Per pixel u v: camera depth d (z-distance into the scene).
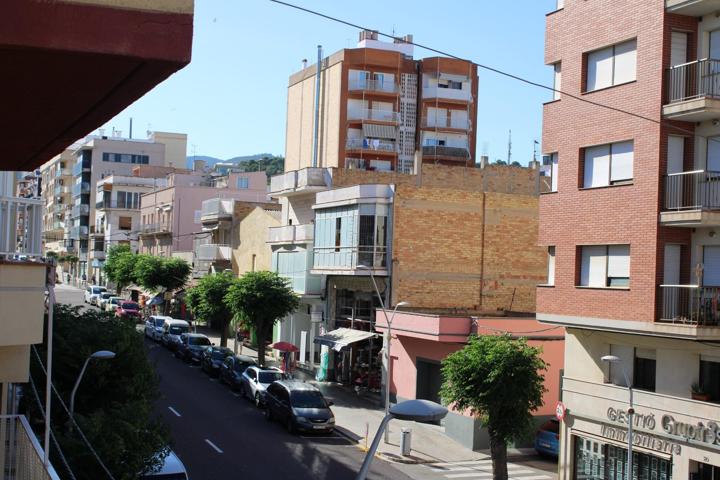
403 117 70.38
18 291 8.98
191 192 74.12
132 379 20.17
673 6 19.91
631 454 19.81
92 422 15.48
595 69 22.44
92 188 109.69
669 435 19.89
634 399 21.06
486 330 29.98
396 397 34.44
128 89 3.82
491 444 23.19
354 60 67.88
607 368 22.31
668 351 20.48
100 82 3.72
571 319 22.52
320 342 39.12
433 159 69.94
